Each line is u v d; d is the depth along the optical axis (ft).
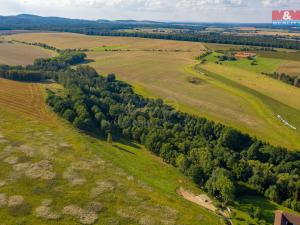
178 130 328.90
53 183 221.87
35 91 426.92
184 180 258.78
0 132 294.46
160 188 238.07
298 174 260.83
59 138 296.51
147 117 367.45
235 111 386.52
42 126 320.50
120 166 263.08
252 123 354.74
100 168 250.78
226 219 210.79
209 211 215.92
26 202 199.21
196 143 294.25
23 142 278.46
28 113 349.61
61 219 187.62
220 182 230.48
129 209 202.39
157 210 204.74
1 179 221.25
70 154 267.39
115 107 369.91
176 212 205.36
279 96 434.71
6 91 409.69
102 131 339.57
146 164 279.28
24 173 230.48
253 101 415.23
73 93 395.96
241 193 243.81
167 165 281.95
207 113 380.37
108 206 203.00
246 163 265.34
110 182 230.68
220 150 280.10
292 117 370.94
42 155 258.37
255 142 299.58
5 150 261.24
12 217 185.57
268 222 214.28
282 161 280.31
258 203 234.79
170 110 382.83
